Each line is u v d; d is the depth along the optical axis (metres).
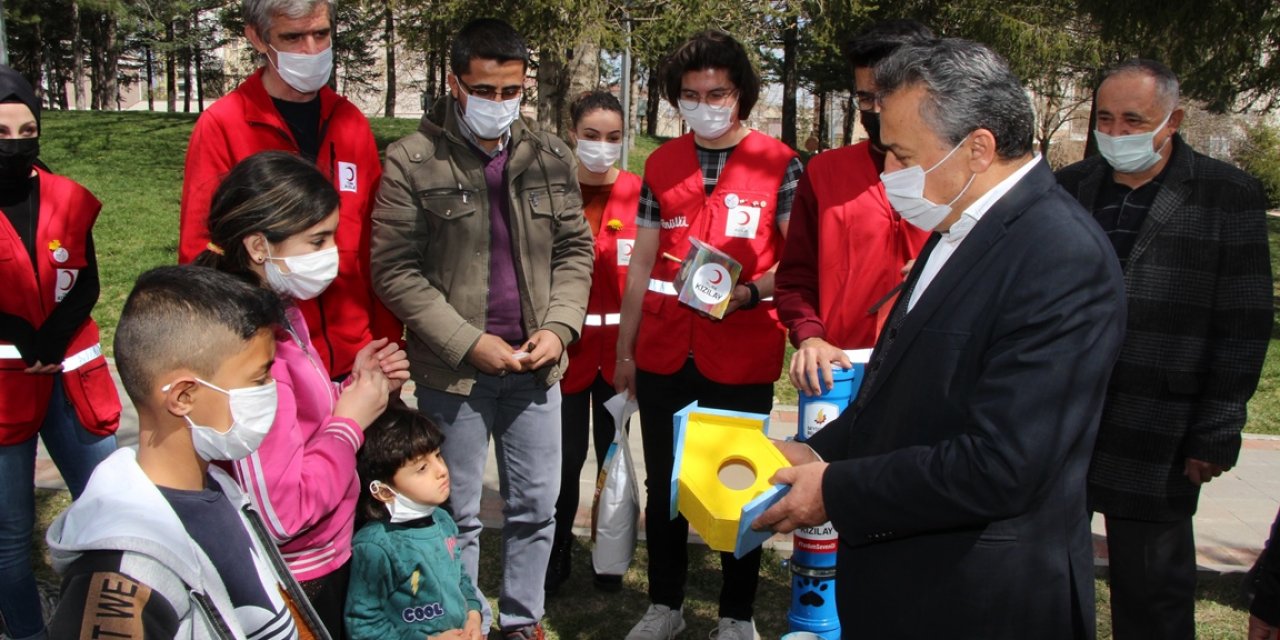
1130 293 2.94
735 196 3.36
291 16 2.82
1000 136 1.88
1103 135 2.94
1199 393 2.90
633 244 3.77
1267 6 10.45
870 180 3.05
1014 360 1.80
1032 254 1.84
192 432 1.64
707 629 3.71
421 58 23.53
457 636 2.62
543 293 3.25
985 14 20.20
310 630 1.89
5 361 2.95
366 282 3.18
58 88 41.31
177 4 28.59
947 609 1.97
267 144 2.91
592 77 11.34
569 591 4.00
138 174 16.52
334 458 2.30
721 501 2.23
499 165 3.18
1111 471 2.97
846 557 2.21
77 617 1.38
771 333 3.41
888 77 1.96
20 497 3.06
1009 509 1.80
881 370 2.08
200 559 1.56
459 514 3.24
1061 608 1.94
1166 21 10.46
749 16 11.95
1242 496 5.20
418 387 3.23
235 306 1.64
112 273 9.86
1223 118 29.11
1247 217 2.87
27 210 3.04
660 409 3.48
